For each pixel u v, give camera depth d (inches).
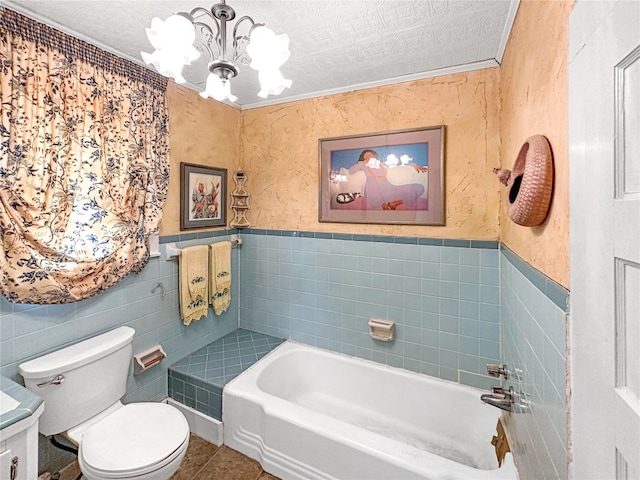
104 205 62.9
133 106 68.2
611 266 19.3
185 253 83.1
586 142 22.5
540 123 37.8
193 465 67.2
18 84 51.0
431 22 56.4
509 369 60.2
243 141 102.3
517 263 51.7
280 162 97.0
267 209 100.0
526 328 45.8
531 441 43.4
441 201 76.3
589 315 22.2
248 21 56.1
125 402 72.0
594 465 21.4
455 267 76.4
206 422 75.1
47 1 49.8
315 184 92.1
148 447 50.6
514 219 39.5
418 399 78.7
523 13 46.9
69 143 57.6
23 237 51.7
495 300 72.7
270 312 101.5
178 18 35.8
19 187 50.9
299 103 93.2
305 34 60.2
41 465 58.6
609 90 19.3
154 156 73.3
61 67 56.3
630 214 17.3
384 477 54.0
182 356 86.5
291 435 63.0
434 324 79.3
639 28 16.3
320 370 90.7
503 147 65.9
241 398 70.5
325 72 76.7
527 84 44.5
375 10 53.1
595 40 21.0
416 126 78.4
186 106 84.2
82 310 63.1
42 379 52.1
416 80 78.0
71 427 55.6
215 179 94.1
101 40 61.0
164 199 76.1
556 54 32.3
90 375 57.9
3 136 49.3
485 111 71.6
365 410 83.9
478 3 51.2
